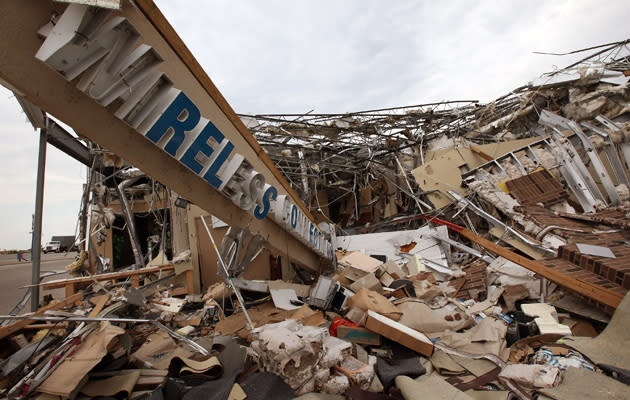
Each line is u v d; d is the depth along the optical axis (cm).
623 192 862
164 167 337
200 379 343
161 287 843
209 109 375
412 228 1188
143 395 330
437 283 802
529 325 453
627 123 941
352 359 366
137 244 984
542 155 1015
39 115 606
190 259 883
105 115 272
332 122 1314
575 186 922
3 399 306
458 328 490
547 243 725
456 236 1018
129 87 258
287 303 566
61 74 221
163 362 412
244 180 419
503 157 1058
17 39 210
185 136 325
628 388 274
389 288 718
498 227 870
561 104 1213
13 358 362
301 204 680
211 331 560
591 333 449
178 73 324
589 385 288
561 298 530
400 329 428
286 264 998
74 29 208
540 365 334
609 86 1039
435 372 388
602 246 582
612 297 434
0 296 1074
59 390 309
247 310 570
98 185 999
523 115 1281
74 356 352
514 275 631
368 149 1414
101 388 337
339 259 970
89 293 659
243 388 299
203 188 392
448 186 1077
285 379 306
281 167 1246
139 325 558
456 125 1467
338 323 480
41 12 219
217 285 826
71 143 866
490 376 358
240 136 446
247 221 490
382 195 1450
